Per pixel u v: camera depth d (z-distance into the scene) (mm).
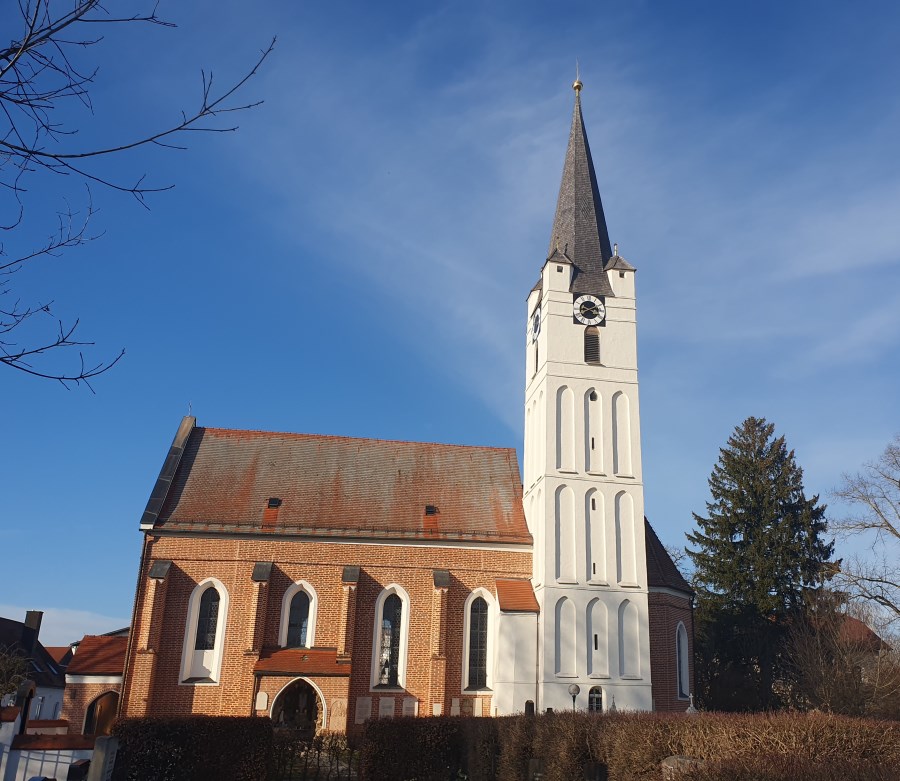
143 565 44250
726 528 62406
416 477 51188
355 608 44031
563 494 46344
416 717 32312
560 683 42469
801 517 61031
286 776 31328
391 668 44219
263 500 47688
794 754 14680
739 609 59688
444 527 47750
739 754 15859
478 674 44594
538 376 50688
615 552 45594
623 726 20141
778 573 59188
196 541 44938
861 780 12422
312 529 45969
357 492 49312
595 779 20953
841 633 51625
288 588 44812
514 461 53500
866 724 18359
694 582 64438
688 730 18719
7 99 8758
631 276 51719
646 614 44719
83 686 44219
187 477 48375
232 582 44406
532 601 44719
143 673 41344
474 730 29609
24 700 28016
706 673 61000
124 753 27047
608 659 43406
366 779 30531
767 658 57656
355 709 42750
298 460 50844
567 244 53000
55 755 26062
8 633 71688
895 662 48375
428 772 30703
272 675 41594
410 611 45156
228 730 28359
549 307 50000
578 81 59875
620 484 47031
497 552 46969
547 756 23438
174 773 27391
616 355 49781
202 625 43656
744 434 65750
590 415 48375
